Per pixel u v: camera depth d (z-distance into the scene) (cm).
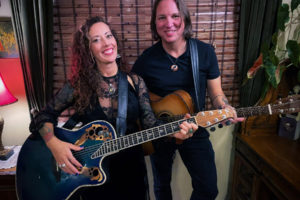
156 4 115
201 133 133
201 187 133
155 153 147
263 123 147
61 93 105
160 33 117
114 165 107
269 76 125
